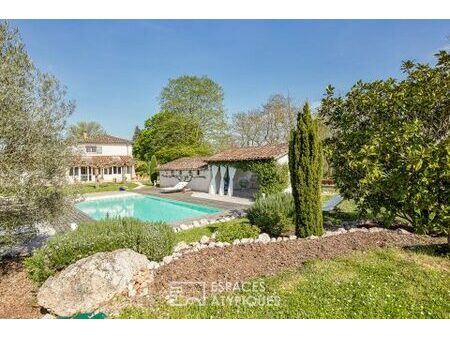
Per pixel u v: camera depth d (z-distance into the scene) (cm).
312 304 522
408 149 717
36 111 777
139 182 4803
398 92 873
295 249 821
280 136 4353
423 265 660
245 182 3441
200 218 1616
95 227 853
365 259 716
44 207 823
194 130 4750
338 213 1446
